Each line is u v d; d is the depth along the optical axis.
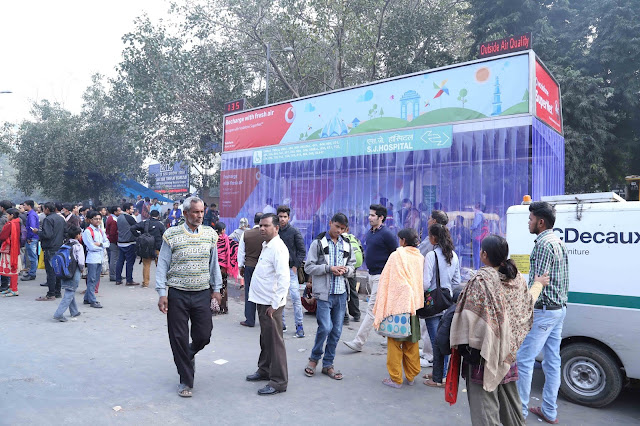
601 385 4.29
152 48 19.83
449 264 5.00
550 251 3.88
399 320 4.66
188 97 21.02
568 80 16.11
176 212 17.23
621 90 16.73
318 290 4.95
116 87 20.72
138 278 11.96
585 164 16.20
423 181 9.97
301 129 12.52
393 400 4.41
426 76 9.88
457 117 9.39
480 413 3.02
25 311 7.64
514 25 18.30
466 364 3.16
